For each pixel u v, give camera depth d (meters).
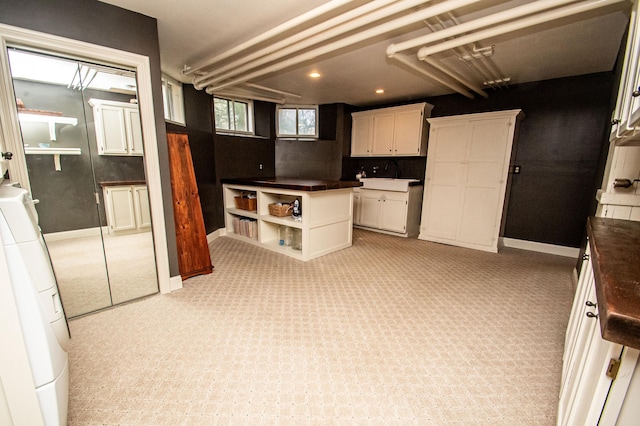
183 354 1.71
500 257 3.62
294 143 5.50
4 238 0.89
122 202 2.31
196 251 2.90
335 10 2.09
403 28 2.34
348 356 1.71
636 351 0.58
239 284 2.73
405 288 2.66
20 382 0.94
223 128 4.81
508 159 3.63
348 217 3.96
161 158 2.43
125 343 1.81
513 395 1.44
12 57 1.77
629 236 1.10
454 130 4.02
